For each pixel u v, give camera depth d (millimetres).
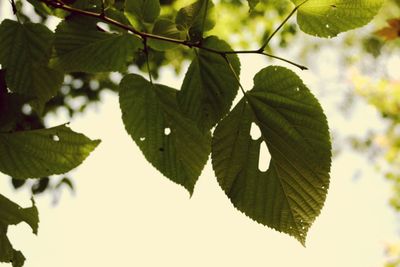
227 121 702
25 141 712
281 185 700
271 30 1761
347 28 688
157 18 717
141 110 734
